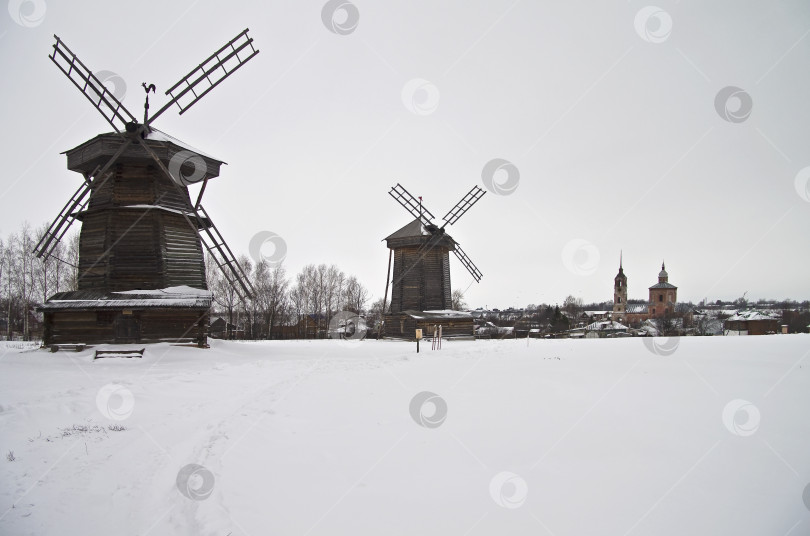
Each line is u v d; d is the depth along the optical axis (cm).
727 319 8875
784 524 653
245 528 645
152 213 2684
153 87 2692
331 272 7894
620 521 670
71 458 920
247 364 2414
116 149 2594
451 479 839
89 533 629
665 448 989
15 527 641
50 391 1512
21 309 5434
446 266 4756
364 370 2270
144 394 1535
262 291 6619
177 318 2700
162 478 824
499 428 1159
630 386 1667
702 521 667
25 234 5147
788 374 1856
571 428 1145
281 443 1047
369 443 1052
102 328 2577
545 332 7544
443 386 1770
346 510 711
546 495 764
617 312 10644
